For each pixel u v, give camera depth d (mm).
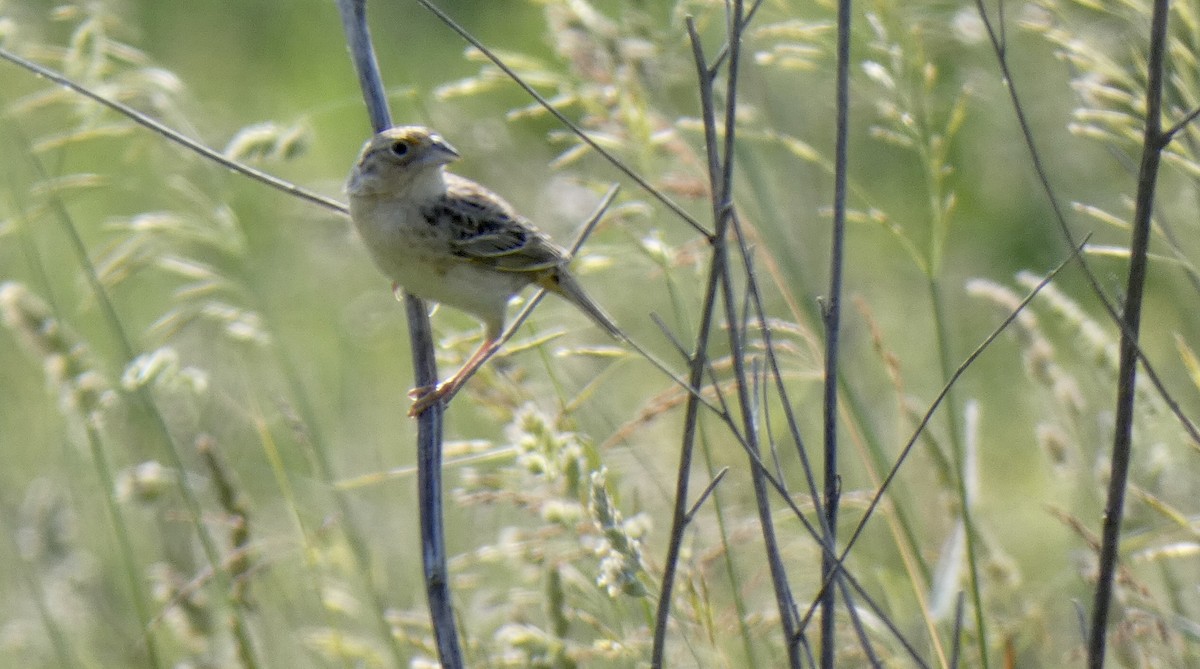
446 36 20156
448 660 7445
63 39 14719
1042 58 13492
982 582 9336
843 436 11727
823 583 6949
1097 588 7062
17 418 13305
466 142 14203
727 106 6762
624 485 10555
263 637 10367
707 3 9945
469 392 8969
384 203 9633
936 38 11344
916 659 6598
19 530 11758
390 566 11203
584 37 9906
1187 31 8516
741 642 9539
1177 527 9047
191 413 12102
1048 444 9484
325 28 20406
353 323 15266
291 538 9742
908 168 15812
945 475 9148
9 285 9969
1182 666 8359
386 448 13609
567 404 10078
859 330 13578
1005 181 15250
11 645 10930
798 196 13648
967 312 14945
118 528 10000
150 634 9688
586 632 9727
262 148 9477
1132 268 6832
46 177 10578
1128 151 9711
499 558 9039
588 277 13820
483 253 9703
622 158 9883
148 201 15664
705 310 6742
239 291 10828
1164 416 9328
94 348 14047
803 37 9508
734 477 10625
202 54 20094
